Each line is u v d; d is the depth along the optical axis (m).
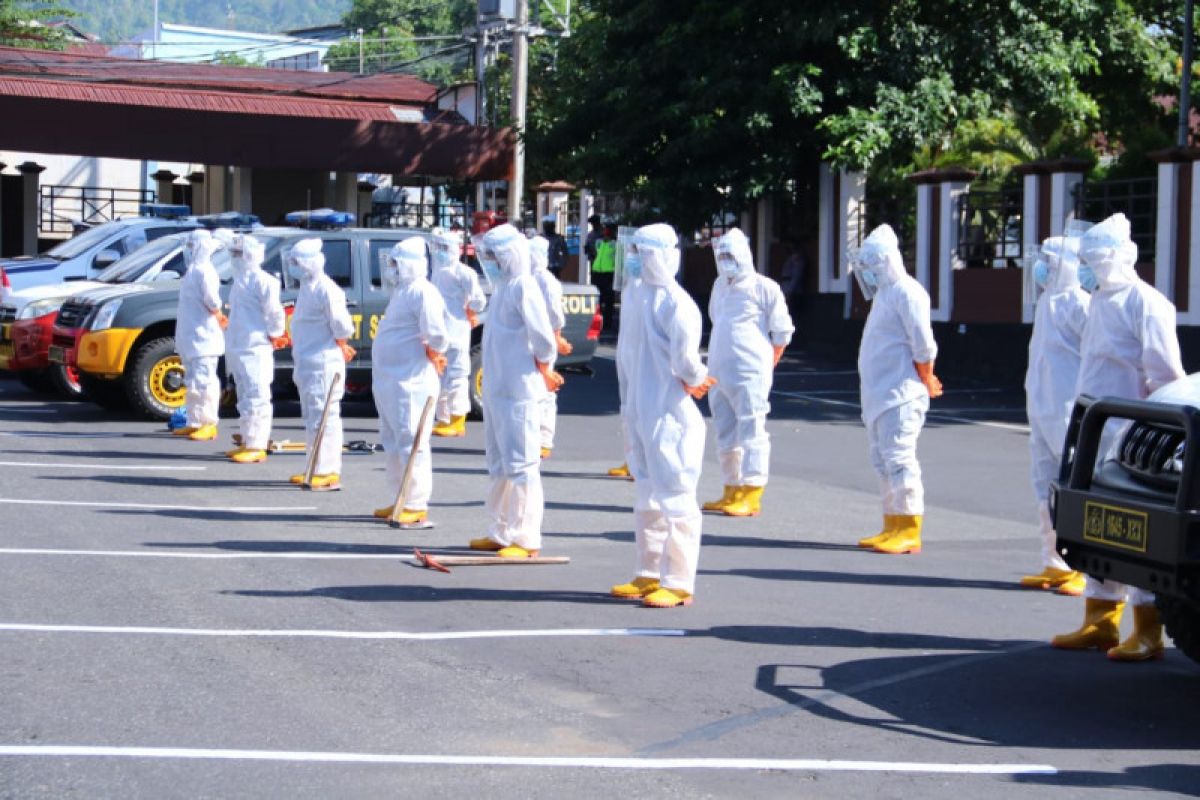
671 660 7.56
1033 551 10.96
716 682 7.19
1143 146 27.11
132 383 16.91
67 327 17.28
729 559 10.38
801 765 6.01
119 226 21.45
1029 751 6.28
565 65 29.84
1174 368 8.05
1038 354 9.54
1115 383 8.27
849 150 24.67
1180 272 20.97
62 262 20.81
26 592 8.54
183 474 13.34
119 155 32.56
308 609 8.41
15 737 6.01
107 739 6.03
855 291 27.53
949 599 9.23
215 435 15.91
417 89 39.09
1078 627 8.56
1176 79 27.89
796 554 10.65
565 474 14.29
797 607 8.88
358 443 15.55
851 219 27.80
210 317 15.68
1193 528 6.35
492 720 6.47
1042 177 23.27
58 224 39.47
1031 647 8.07
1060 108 26.77
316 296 12.68
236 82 35.41
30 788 5.45
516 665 7.38
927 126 25.30
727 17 26.14
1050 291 9.54
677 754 6.10
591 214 36.09
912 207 26.78
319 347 12.71
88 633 7.68
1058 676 7.47
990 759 6.16
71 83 32.22
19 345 18.59
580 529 11.33
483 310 17.39
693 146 26.44
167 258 18.36
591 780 5.75
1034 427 9.56
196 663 7.20
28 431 15.98
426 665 7.32
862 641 8.09
